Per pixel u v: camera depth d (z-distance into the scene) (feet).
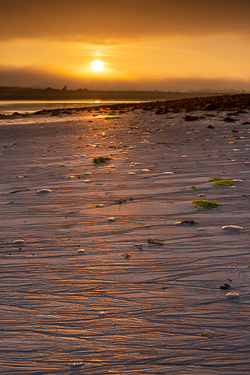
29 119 99.66
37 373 7.32
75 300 9.95
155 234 14.61
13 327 8.79
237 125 55.62
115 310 9.43
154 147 39.42
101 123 75.10
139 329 8.61
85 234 14.90
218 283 10.61
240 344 7.97
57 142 48.29
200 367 7.35
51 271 11.73
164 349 7.91
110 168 28.68
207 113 80.59
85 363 7.55
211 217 16.28
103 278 11.18
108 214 17.28
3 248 13.64
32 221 16.65
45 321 9.02
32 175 27.22
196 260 12.19
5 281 11.11
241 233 14.29
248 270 11.32
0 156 37.58
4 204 19.52
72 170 28.55
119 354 7.79
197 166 27.96
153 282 10.84
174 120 71.20
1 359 7.73
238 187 21.01
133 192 21.03
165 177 24.64
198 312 9.20
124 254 12.88
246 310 9.19
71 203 19.29
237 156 31.19
